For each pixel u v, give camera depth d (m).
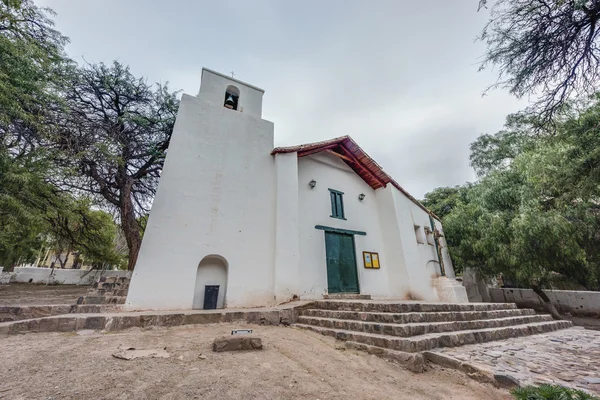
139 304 5.92
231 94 10.39
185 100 8.45
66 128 8.45
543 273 9.91
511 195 10.64
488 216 11.06
